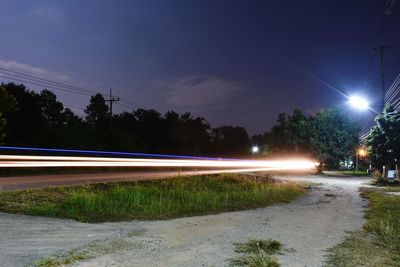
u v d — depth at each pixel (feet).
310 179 133.90
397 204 66.13
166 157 192.34
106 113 262.67
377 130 127.34
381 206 63.46
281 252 30.78
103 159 119.55
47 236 31.73
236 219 46.96
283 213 54.19
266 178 103.35
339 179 139.54
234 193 70.03
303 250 31.89
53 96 219.41
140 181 73.31
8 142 120.37
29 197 47.19
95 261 25.85
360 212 57.57
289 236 37.35
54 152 121.90
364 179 141.79
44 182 64.85
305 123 192.54
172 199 57.06
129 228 37.65
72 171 105.29
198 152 295.89
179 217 46.96
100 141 148.56
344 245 34.50
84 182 66.59
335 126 179.11
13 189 52.70
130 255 27.73
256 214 52.19
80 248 28.71
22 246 28.25
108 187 63.16
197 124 298.97
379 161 125.80
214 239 34.42
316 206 63.98
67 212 42.73
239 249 30.83
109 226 38.06
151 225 40.16
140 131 275.18
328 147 177.27
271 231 39.55
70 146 127.75
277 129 228.84
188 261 26.91
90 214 42.98
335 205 66.03
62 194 51.80
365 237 38.68
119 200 51.52
